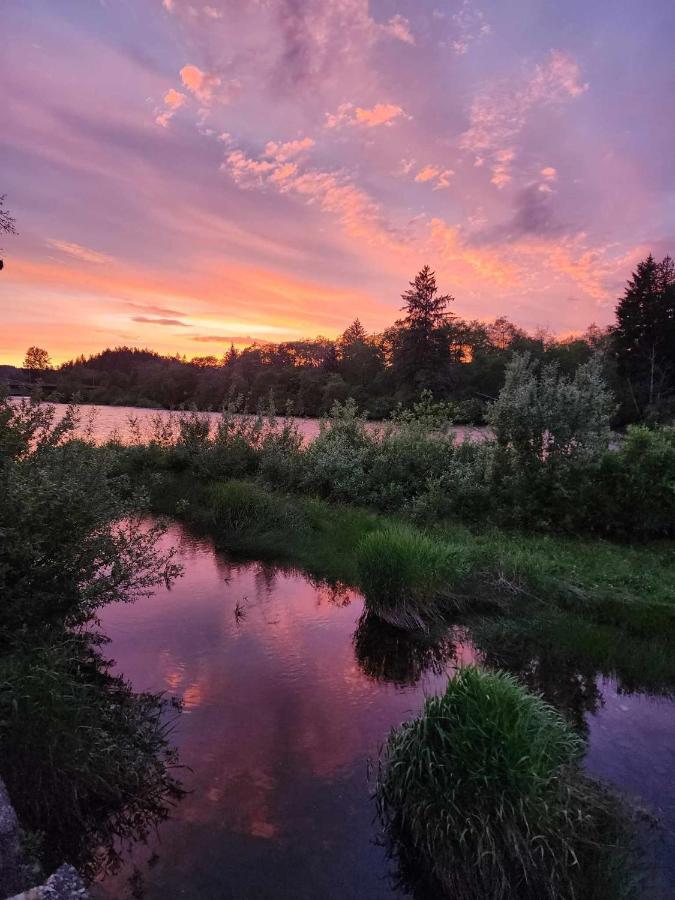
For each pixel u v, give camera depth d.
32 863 2.69
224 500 10.10
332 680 5.06
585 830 3.15
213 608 6.56
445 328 61.44
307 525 9.58
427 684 5.07
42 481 4.46
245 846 3.19
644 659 5.57
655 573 7.37
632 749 4.17
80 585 4.75
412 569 6.34
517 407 9.34
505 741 3.13
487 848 2.95
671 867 3.06
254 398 60.34
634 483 8.98
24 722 3.29
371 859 3.14
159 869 3.02
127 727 4.09
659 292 56.94
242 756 3.95
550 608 6.56
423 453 10.95
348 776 3.78
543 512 9.23
